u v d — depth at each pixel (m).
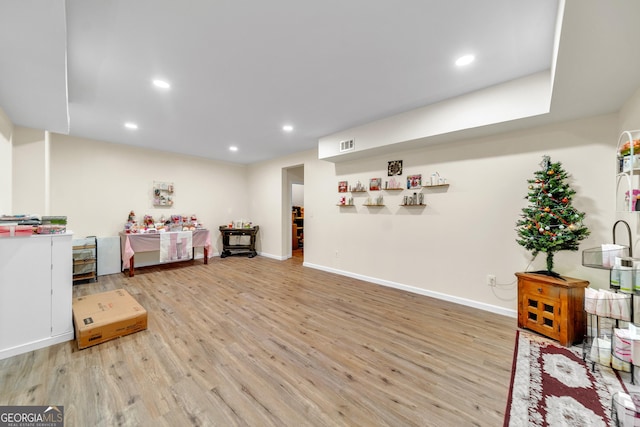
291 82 2.49
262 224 6.47
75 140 4.29
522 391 1.62
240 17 1.64
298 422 1.38
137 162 4.99
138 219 4.98
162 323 2.56
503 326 2.56
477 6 1.55
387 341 2.26
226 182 6.47
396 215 3.85
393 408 1.49
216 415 1.42
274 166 6.11
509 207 2.85
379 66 2.22
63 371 1.79
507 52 2.02
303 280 4.20
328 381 1.72
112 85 2.50
